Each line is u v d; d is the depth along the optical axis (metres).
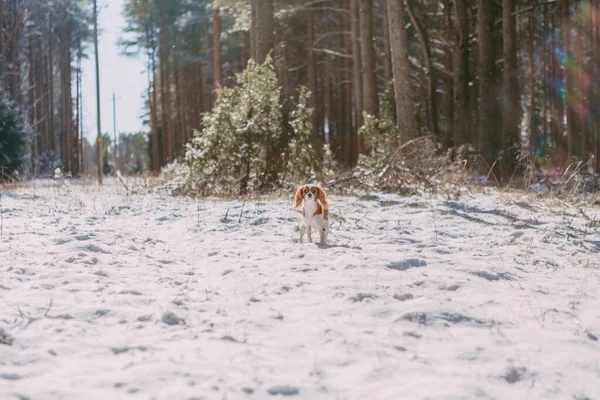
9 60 38.97
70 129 51.00
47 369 3.36
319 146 17.59
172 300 4.94
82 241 8.15
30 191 18.56
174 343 3.87
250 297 5.14
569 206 12.53
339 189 15.34
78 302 4.83
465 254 7.46
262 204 13.32
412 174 15.27
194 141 16.70
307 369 3.44
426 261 6.70
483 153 20.97
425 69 29.23
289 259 6.99
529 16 30.97
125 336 3.99
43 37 47.50
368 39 23.44
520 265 6.90
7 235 8.78
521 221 10.48
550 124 39.06
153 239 8.89
